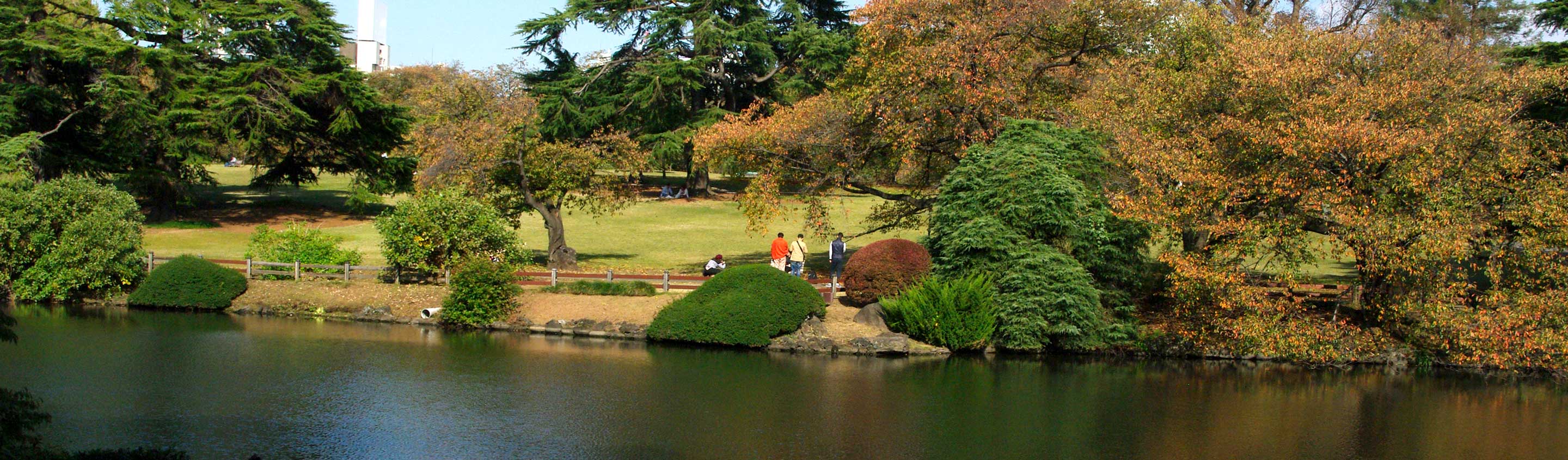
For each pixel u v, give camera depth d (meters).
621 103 48.62
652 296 23.38
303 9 42.00
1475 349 18.16
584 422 14.36
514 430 13.85
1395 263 17.72
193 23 40.41
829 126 23.88
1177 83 21.31
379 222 25.06
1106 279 21.11
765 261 32.72
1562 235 17.34
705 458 12.69
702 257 33.97
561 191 28.67
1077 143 21.44
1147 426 14.80
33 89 37.06
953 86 22.06
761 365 18.83
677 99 46.41
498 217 25.84
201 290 24.41
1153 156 19.11
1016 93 22.78
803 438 13.73
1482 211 18.91
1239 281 18.78
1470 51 21.22
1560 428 15.01
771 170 24.58
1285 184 18.31
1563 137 20.41
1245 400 16.69
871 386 17.09
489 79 29.67
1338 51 19.94
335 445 12.97
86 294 25.36
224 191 56.31
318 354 18.98
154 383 16.34
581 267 30.45
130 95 37.12
